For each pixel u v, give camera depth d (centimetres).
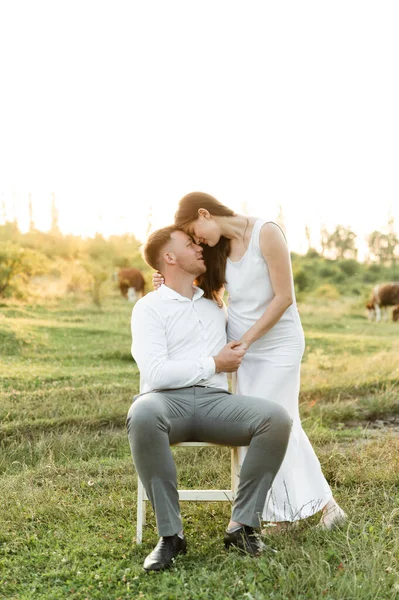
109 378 816
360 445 538
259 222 381
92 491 456
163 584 308
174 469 341
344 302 1923
